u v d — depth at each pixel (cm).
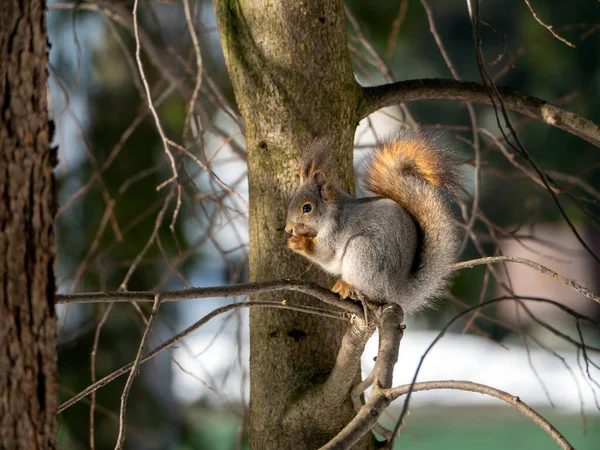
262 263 741
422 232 764
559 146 2414
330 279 746
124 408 536
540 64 2305
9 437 473
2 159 473
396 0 1653
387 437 689
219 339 2138
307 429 707
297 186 729
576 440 1986
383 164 788
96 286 1436
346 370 662
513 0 2520
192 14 992
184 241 1518
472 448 1888
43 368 487
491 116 2472
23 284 479
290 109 722
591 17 2262
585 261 2722
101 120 1554
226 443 1608
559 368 2525
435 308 773
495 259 619
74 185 1490
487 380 2402
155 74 1543
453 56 2592
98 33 1598
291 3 714
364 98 759
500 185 2428
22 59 476
